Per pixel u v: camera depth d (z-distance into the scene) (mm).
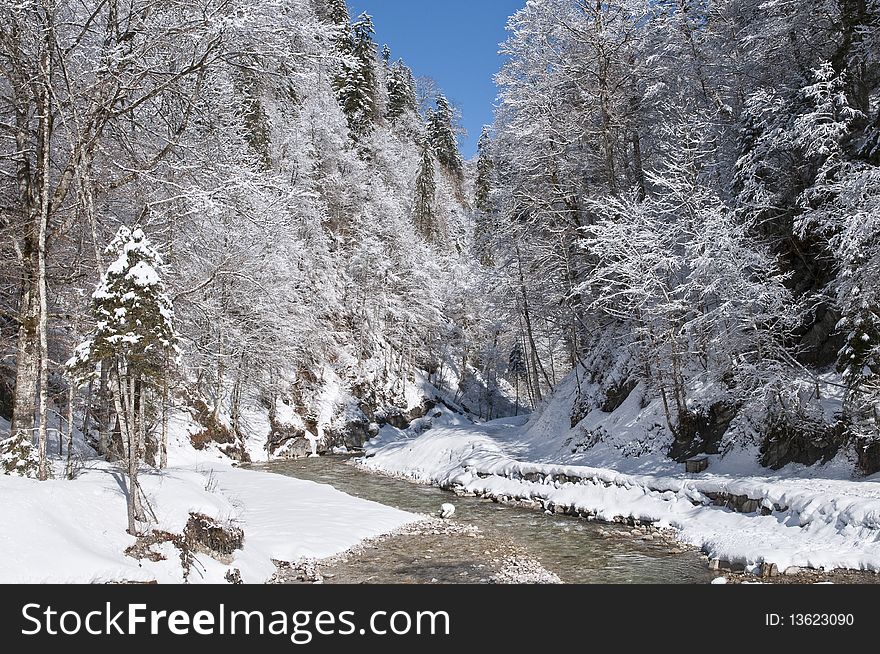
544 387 47875
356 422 40000
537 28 26312
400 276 50469
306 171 42281
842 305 13625
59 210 12109
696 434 18375
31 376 11188
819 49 18578
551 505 18281
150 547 8547
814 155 16031
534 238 29000
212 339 18625
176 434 28078
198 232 14961
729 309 15781
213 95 14531
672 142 21938
